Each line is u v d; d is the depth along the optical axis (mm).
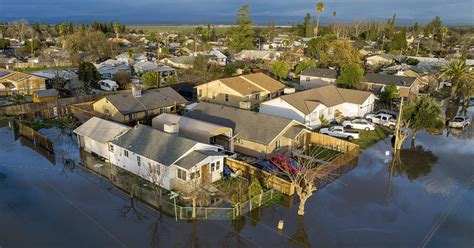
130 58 95000
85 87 64188
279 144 35406
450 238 22078
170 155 27625
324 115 46312
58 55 99125
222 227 22734
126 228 22438
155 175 27656
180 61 88750
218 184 28297
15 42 140500
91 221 23203
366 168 32438
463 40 162500
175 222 23188
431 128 38906
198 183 25922
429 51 132250
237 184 28094
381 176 30797
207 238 21500
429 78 70250
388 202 26281
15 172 30703
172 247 20547
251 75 59844
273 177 27438
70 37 117938
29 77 62500
